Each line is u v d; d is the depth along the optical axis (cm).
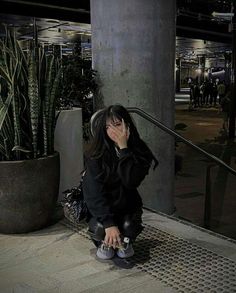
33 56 308
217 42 2366
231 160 933
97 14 439
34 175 300
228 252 285
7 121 300
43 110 313
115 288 235
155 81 442
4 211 301
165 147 465
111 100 443
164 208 483
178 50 3097
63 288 235
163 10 437
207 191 553
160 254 280
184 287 237
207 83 2911
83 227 327
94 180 245
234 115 1273
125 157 240
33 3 1237
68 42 2139
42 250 285
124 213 262
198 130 1477
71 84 425
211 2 1309
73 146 383
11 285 238
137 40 427
